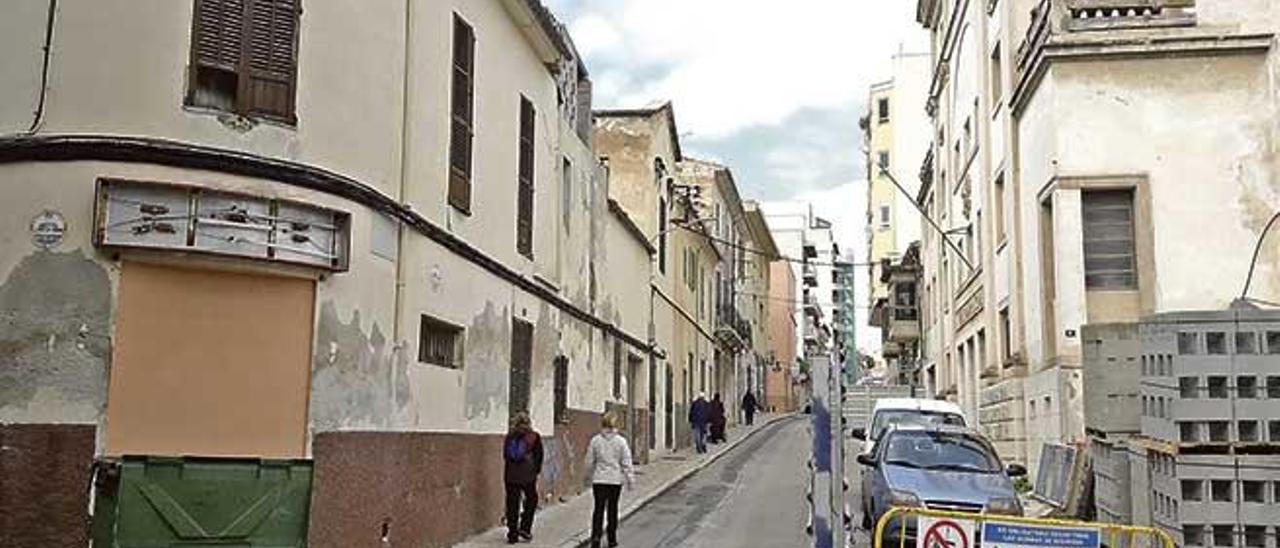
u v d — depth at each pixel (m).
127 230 10.44
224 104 11.18
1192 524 10.96
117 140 10.48
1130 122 19.81
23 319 10.22
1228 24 19.72
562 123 21.41
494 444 16.77
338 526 11.70
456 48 15.33
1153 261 19.44
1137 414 15.47
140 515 9.85
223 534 10.08
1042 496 19.11
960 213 31.80
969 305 30.67
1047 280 21.02
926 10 37.78
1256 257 19.23
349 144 12.20
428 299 14.04
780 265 83.56
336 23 12.16
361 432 12.20
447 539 14.73
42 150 10.37
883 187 67.69
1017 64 23.41
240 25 11.32
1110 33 19.92
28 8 10.66
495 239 16.98
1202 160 19.59
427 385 14.07
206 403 10.80
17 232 10.30
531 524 15.99
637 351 29.28
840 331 39.19
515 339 17.98
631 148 32.25
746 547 15.71
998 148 25.72
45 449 10.09
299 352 11.43
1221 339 11.23
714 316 46.22
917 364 48.66
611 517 15.34
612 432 15.45
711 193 44.75
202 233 10.72
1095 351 15.91
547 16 18.58
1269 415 11.05
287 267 11.26
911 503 14.78
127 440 10.38
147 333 10.57
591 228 24.05
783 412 73.06
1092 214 20.05
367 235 12.36
